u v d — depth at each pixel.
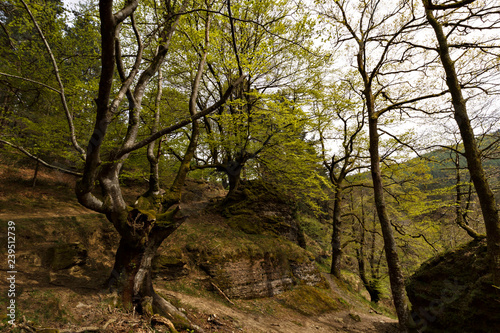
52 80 8.41
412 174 14.10
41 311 4.75
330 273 16.28
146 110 8.39
